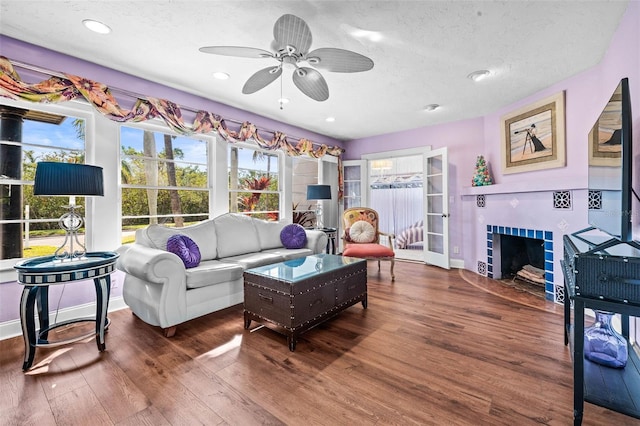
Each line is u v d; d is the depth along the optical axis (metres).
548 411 1.41
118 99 2.81
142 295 2.43
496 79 3.01
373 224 4.50
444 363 1.85
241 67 2.74
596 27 2.13
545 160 3.22
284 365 1.85
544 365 1.81
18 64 2.22
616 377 1.55
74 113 2.62
